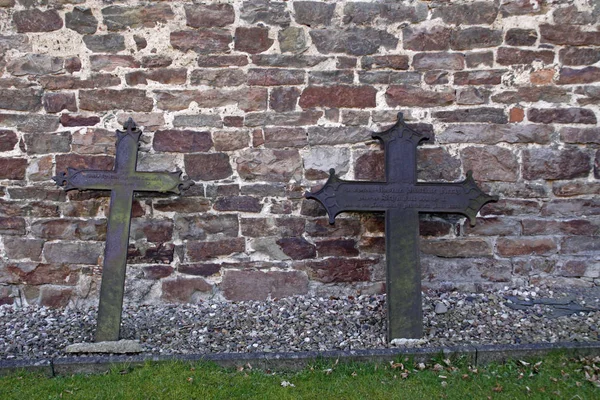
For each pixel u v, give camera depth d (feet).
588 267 13.35
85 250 13.16
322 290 13.29
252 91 13.05
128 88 13.01
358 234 13.25
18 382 9.77
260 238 13.20
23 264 13.15
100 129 13.06
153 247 13.15
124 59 13.00
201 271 13.19
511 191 13.23
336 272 13.25
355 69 13.10
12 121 13.01
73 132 13.05
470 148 13.16
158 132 13.06
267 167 13.11
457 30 13.09
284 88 13.07
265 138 13.08
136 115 13.07
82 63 12.98
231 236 13.19
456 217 13.32
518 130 13.14
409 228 11.61
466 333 11.44
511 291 13.25
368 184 11.72
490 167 13.19
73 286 13.19
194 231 13.16
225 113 13.07
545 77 13.14
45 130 13.05
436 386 9.55
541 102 13.16
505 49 13.07
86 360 10.21
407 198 11.72
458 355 10.34
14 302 13.21
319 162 13.12
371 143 13.14
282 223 13.19
